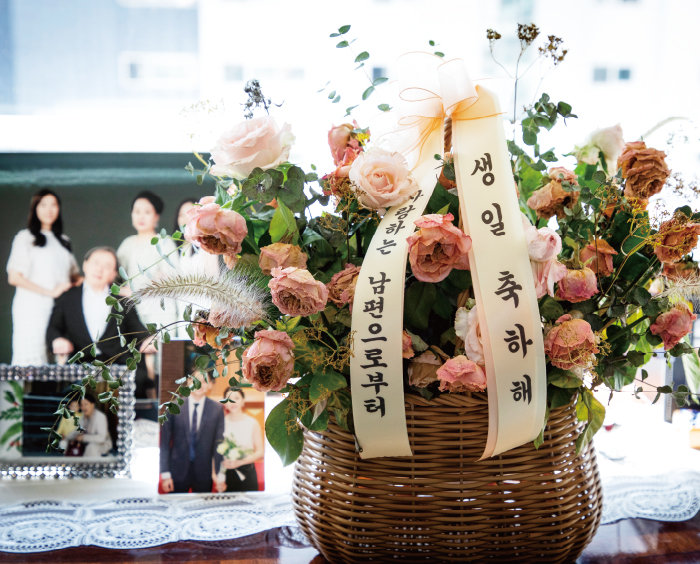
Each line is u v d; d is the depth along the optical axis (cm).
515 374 57
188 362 87
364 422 59
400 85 68
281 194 63
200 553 73
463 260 59
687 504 82
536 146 69
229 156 65
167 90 127
